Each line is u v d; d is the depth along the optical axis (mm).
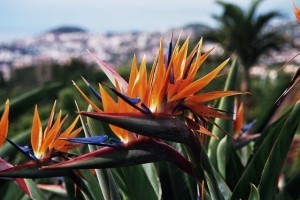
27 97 2371
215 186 922
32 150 931
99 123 1210
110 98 868
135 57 896
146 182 1227
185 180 1261
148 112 847
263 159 1137
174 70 906
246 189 1128
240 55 11992
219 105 1560
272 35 11836
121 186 1279
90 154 832
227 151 1451
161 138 861
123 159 846
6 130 960
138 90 880
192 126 887
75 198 1151
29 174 877
